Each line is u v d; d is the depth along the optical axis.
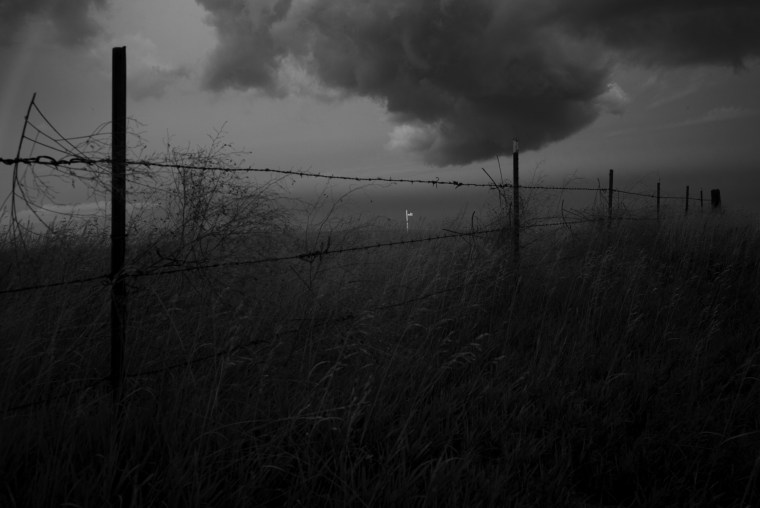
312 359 3.34
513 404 3.40
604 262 6.00
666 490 2.63
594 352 4.28
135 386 2.74
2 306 2.96
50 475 2.17
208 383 2.95
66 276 3.29
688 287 6.51
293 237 4.32
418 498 2.43
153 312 3.33
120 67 2.63
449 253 5.64
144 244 3.50
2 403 2.43
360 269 4.57
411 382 3.38
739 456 2.94
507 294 5.43
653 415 3.36
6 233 2.85
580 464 2.88
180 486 2.19
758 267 7.48
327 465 2.59
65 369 2.96
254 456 2.54
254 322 3.52
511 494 2.49
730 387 3.97
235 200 3.79
